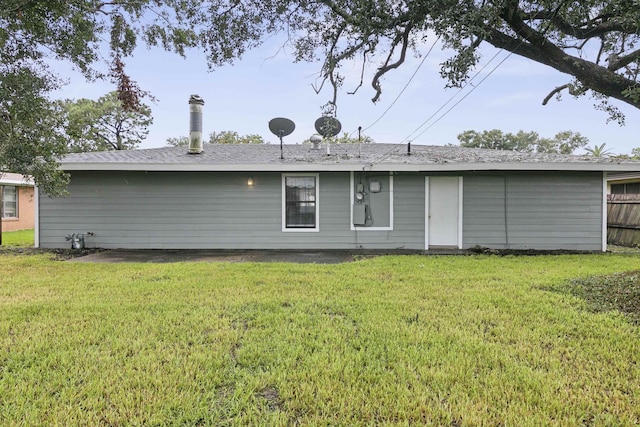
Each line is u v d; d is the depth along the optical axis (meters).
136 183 8.56
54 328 3.11
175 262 6.70
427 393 2.12
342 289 4.49
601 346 2.74
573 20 3.28
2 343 2.77
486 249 8.24
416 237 8.59
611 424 1.83
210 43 4.68
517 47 3.47
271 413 1.93
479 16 2.96
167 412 1.93
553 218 8.37
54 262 6.57
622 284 4.36
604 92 3.38
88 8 5.17
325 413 1.94
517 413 1.92
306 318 3.38
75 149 16.75
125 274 5.42
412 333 3.00
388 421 1.87
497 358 2.54
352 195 8.60
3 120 5.44
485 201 8.48
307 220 8.69
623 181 13.34
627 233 9.55
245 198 8.64
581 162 7.74
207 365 2.45
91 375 2.30
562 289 4.42
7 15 4.79
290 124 9.02
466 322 3.27
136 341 2.82
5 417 1.87
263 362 2.50
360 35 3.76
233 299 4.02
